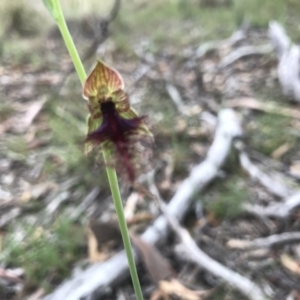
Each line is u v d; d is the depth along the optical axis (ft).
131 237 0.52
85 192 0.68
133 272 0.35
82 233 0.58
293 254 0.54
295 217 0.59
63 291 0.47
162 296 0.49
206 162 0.69
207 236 0.58
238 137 0.73
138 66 1.26
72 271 0.53
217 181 0.67
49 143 0.85
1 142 0.86
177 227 0.56
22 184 0.72
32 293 0.50
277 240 0.55
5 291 0.51
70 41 0.29
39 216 0.64
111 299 0.49
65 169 0.75
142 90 1.06
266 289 0.49
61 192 0.69
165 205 0.61
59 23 0.28
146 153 0.29
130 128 0.29
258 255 0.54
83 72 0.29
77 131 0.85
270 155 0.74
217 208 0.61
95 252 0.55
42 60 1.41
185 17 1.82
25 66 1.36
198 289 0.50
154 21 1.78
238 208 0.60
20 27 1.78
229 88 1.02
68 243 0.55
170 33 1.57
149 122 0.29
